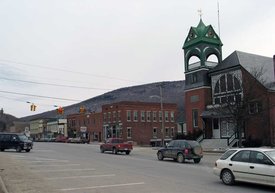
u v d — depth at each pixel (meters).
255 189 14.73
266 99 45.41
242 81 45.75
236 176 15.55
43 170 21.30
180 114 89.56
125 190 14.18
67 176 18.66
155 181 16.86
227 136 50.97
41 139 103.31
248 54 53.94
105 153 40.44
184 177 18.48
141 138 82.94
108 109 87.25
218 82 53.47
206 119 54.59
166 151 30.25
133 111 82.88
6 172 19.27
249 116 43.16
